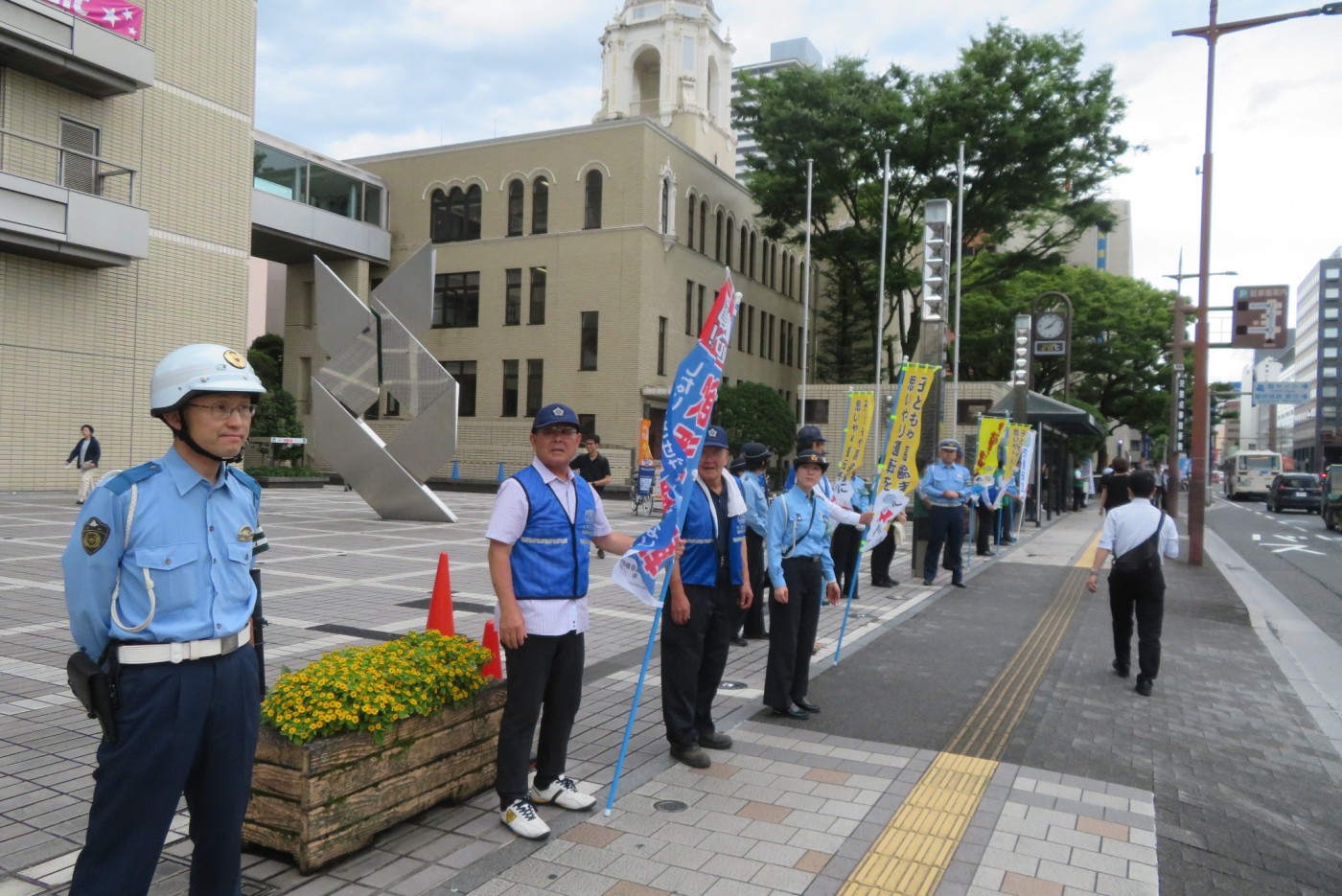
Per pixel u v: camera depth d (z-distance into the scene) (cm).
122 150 2003
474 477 3341
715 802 442
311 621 808
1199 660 800
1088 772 505
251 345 3994
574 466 1347
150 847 257
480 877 356
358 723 366
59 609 807
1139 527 688
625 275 3259
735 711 603
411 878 354
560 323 3359
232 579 271
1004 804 453
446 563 562
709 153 4331
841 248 3556
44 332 1884
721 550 540
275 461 3081
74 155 1906
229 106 2253
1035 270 3591
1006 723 593
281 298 4566
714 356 457
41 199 1734
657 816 423
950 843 405
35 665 630
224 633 265
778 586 566
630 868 369
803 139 3294
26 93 1812
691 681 494
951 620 945
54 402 1903
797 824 419
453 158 3550
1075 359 4112
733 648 807
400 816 389
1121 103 3123
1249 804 468
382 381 1616
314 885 345
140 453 2061
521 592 402
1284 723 615
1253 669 771
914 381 977
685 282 3547
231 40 2256
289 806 352
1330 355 11825
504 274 3466
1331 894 373
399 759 386
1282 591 1334
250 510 283
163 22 2086
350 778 364
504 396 3472
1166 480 3006
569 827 407
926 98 3181
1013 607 1040
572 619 412
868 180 3491
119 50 1850
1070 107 3088
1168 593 1196
